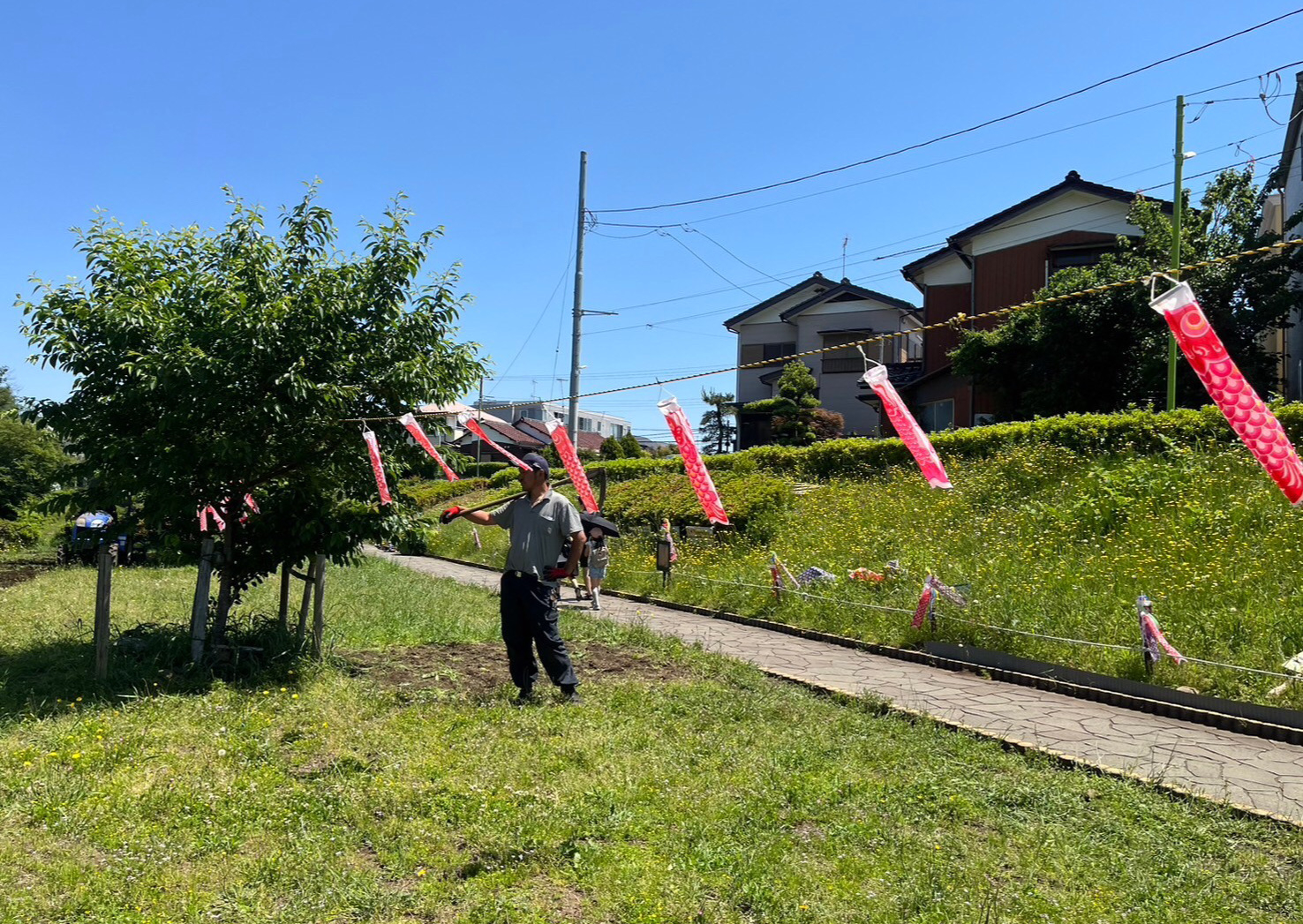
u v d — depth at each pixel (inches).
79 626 356.8
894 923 133.5
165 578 575.2
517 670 259.6
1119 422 520.1
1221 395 149.0
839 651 374.9
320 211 296.8
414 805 173.6
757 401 1267.2
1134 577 360.8
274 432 287.9
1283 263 610.2
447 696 259.6
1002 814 179.3
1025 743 232.4
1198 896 143.9
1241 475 428.1
